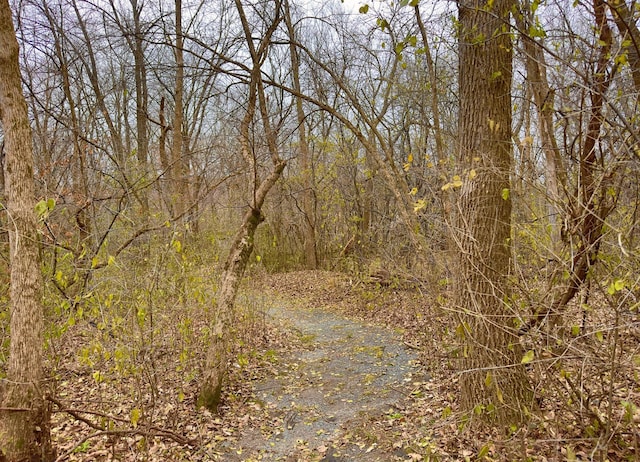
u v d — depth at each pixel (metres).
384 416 5.14
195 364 6.19
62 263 6.39
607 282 3.13
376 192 12.80
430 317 7.00
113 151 11.70
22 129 3.62
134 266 5.99
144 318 4.92
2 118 3.60
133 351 4.88
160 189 9.39
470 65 4.07
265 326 9.23
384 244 10.91
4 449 3.34
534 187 3.28
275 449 4.72
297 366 7.39
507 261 3.95
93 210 7.22
